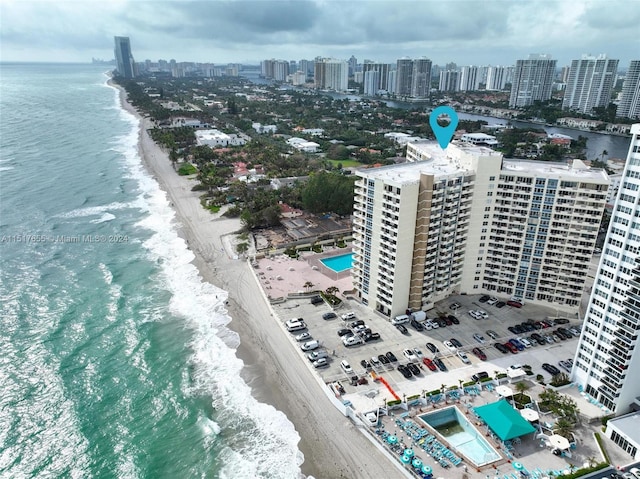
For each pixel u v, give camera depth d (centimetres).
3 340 12394
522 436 9319
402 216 12144
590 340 10231
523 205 13212
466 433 9644
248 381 11038
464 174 12988
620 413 9838
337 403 10062
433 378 10912
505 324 13188
